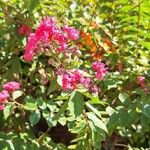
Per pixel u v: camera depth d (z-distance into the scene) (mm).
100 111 739
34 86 810
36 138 754
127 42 865
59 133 890
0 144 657
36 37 684
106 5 972
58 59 698
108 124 720
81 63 766
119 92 813
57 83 703
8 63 798
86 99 753
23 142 683
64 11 883
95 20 930
